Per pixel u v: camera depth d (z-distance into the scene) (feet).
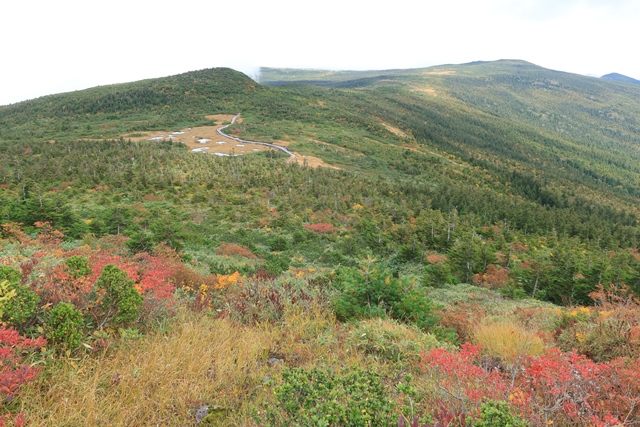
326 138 372.58
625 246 192.03
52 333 12.92
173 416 11.14
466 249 92.32
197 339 15.67
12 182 161.79
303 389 10.93
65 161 196.13
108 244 62.34
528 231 186.39
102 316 15.70
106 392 11.56
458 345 21.18
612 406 12.59
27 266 18.99
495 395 12.19
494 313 36.29
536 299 69.92
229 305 22.17
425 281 69.00
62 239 67.97
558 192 362.12
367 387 10.98
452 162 398.21
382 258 96.73
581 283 74.38
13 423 9.50
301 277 37.52
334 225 134.92
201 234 111.14
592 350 20.22
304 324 20.02
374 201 174.70
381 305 23.68
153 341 14.98
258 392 12.67
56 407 10.28
